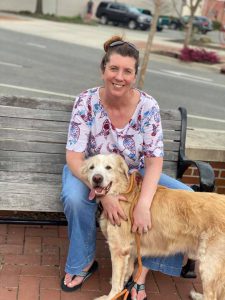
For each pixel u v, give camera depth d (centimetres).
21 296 292
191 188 349
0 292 293
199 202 281
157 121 303
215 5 3850
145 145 305
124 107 298
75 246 304
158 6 912
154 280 332
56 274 321
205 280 271
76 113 308
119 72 283
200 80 1516
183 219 279
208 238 269
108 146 310
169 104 1022
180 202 283
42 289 303
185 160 360
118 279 293
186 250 288
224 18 3906
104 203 290
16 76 1102
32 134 359
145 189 290
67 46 1895
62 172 361
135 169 316
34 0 3525
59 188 344
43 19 3197
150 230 289
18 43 1767
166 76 1476
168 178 331
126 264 295
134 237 295
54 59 1484
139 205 284
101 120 304
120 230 291
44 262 333
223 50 2692
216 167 422
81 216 299
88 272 320
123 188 295
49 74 1192
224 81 1581
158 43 2506
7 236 362
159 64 1766
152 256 301
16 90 935
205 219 272
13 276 312
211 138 447
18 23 2616
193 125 814
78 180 308
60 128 362
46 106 359
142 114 302
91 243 309
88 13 3738
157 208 287
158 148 302
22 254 340
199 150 410
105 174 283
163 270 312
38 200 332
